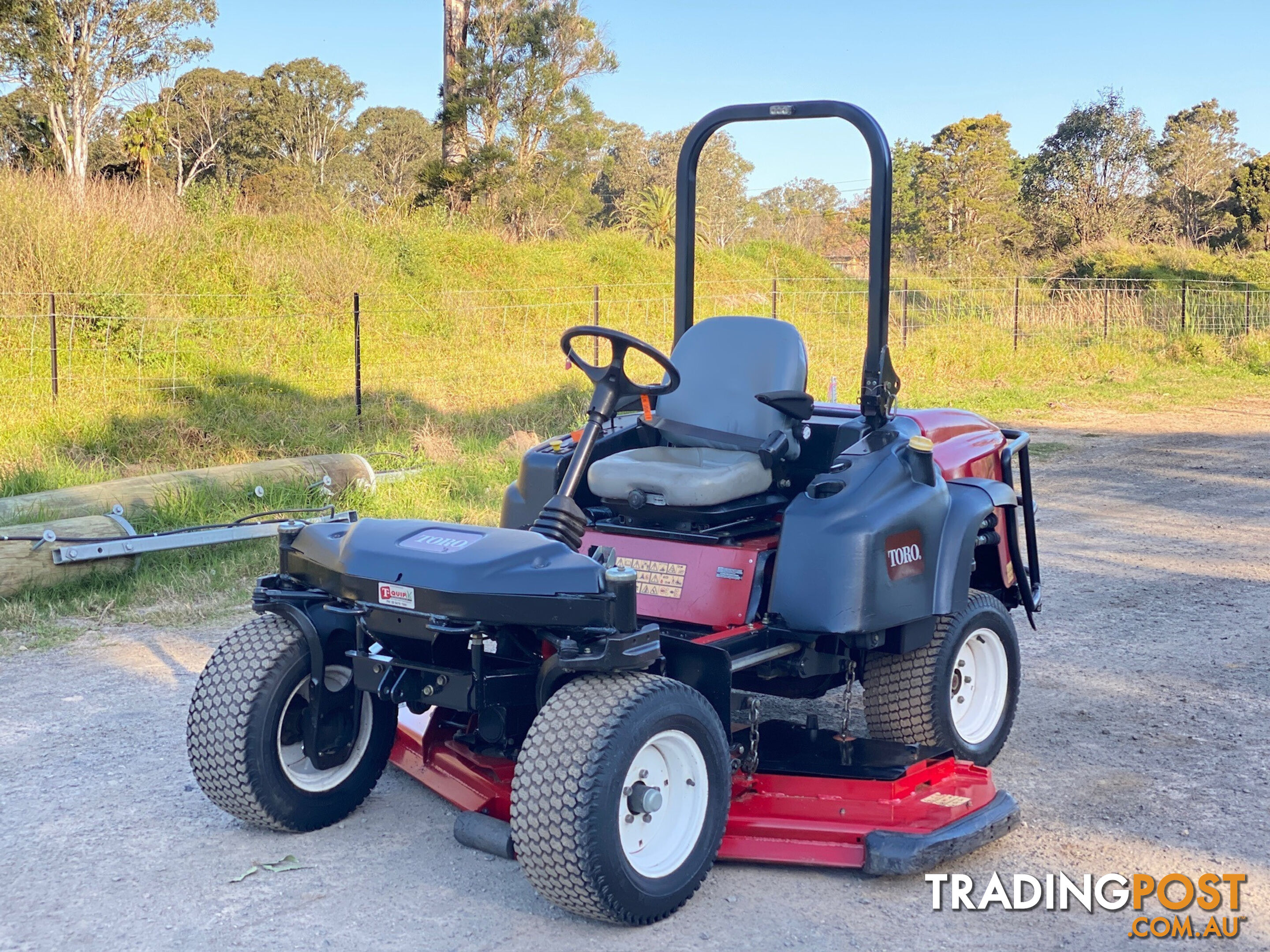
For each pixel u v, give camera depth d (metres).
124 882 3.29
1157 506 9.38
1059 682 5.18
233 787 3.44
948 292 24.33
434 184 26.70
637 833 3.08
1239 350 21.16
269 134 59.00
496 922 3.08
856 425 3.96
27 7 31.52
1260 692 5.04
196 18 34.47
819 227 52.06
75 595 6.26
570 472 3.58
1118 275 31.23
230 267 16.30
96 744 4.36
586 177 29.31
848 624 3.51
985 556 4.41
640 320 20.19
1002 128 62.47
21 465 8.40
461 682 3.21
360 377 12.51
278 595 3.52
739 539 3.83
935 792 3.61
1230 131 62.19
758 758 3.67
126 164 28.62
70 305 13.58
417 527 3.43
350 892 3.25
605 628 2.98
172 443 10.37
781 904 3.21
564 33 27.58
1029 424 14.08
